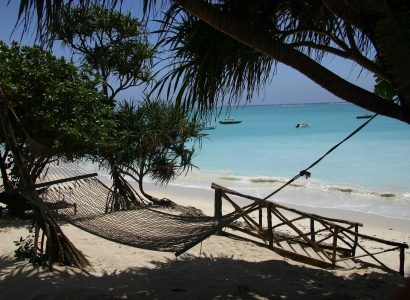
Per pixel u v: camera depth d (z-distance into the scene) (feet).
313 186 49.78
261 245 23.32
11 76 22.86
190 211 32.58
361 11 9.62
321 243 25.03
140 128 31.86
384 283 16.98
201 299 13.82
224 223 13.96
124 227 17.87
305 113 247.09
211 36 11.22
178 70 11.65
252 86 12.89
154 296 13.97
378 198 43.27
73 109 23.84
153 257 20.07
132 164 33.22
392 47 9.58
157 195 44.60
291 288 15.81
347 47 12.67
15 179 26.11
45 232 16.98
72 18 26.86
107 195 20.66
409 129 107.55
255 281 16.66
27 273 16.29
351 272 18.98
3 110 16.40
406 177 53.83
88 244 21.36
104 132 25.63
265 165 68.28
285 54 10.17
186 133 33.42
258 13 11.17
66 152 24.94
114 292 14.28
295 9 12.44
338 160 69.36
